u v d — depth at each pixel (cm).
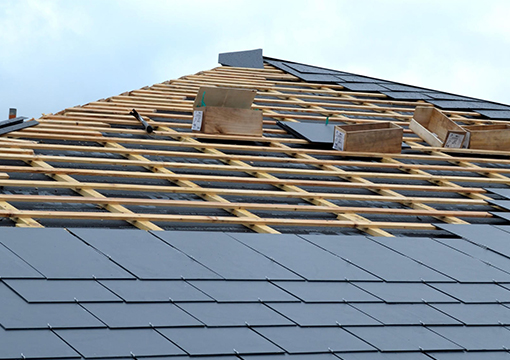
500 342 519
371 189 856
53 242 537
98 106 1041
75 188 681
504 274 632
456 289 589
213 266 549
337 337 484
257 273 551
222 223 667
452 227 743
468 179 938
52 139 841
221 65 1548
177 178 755
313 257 601
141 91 1178
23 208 616
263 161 886
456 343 506
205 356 434
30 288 465
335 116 1216
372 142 995
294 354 455
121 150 820
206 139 946
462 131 1102
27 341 411
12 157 727
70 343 418
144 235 583
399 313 533
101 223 619
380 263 612
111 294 479
